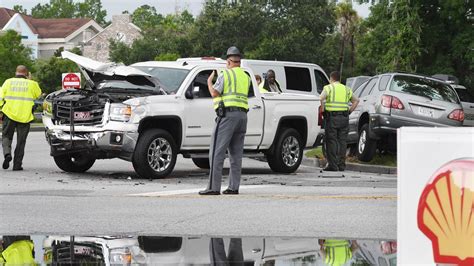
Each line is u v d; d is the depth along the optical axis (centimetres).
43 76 11188
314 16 12488
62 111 2378
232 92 1858
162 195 1830
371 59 5559
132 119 2278
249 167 3023
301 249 980
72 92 2391
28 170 2612
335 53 12588
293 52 12106
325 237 1173
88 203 1666
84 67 2395
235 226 1332
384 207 1608
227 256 910
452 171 614
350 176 2609
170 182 2248
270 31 12588
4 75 9356
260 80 2797
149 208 1584
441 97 2905
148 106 2305
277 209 1572
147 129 2330
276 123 2639
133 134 2278
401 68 4988
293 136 2700
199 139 2428
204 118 2430
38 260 873
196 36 12975
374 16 5247
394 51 4988
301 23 12569
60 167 2538
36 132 5753
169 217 1449
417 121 2869
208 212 1523
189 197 1786
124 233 1223
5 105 2581
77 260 876
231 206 1619
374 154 3052
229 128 1848
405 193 624
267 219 1425
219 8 13025
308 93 3262
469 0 4881
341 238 1147
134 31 17062
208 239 1109
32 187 2045
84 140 2314
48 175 2438
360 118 3066
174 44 13350
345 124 2842
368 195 1859
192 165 3023
